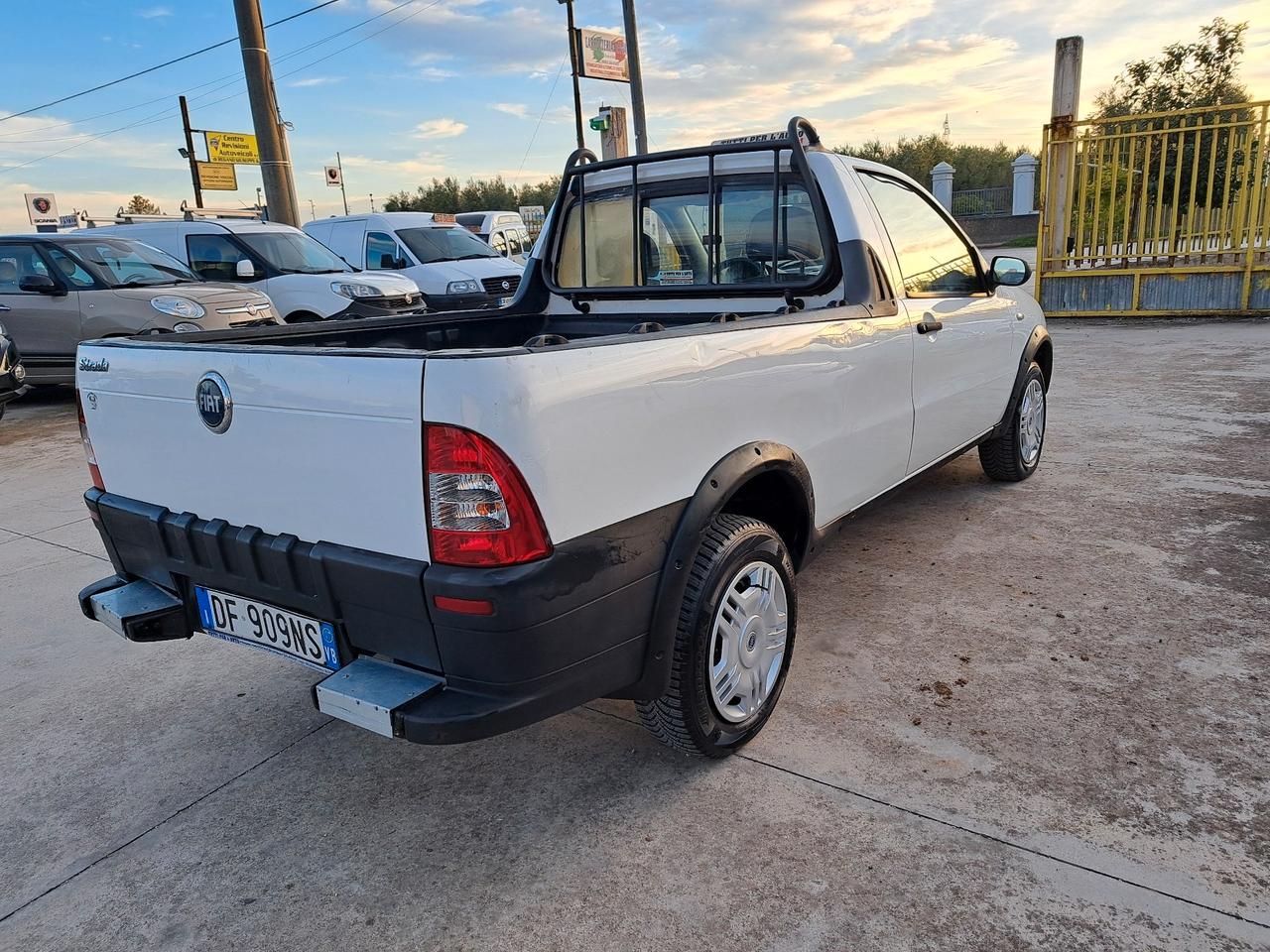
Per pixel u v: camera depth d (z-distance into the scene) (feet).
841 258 10.98
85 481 20.86
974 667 10.00
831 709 9.35
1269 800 7.48
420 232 41.88
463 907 6.92
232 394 7.32
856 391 10.37
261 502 7.40
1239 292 34.47
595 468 6.67
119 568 9.21
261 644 7.93
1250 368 25.38
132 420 8.38
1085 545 13.34
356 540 6.79
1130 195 36.22
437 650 6.54
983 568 12.76
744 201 11.77
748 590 8.55
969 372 13.62
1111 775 7.94
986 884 6.77
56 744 9.62
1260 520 13.92
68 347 28.37
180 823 8.18
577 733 9.36
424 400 6.14
